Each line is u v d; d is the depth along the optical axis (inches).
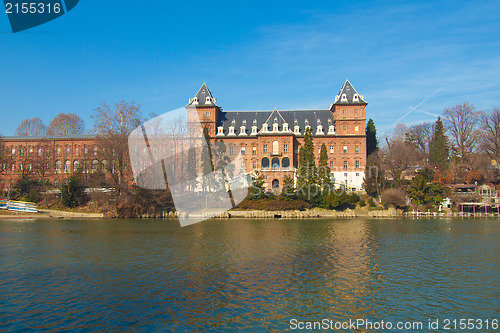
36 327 776.3
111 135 2731.3
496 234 2085.4
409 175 4057.6
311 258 1419.8
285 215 3139.8
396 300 956.0
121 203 3021.7
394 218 3070.9
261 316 845.2
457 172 4156.0
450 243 1775.3
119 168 2733.8
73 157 4397.1
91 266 1284.4
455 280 1134.4
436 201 3437.5
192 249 1593.3
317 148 4239.7
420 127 5502.0
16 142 4471.0
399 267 1289.4
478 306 920.9
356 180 4178.2
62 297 956.0
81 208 3243.1
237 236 1974.7
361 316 853.8
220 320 820.6
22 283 1077.8
